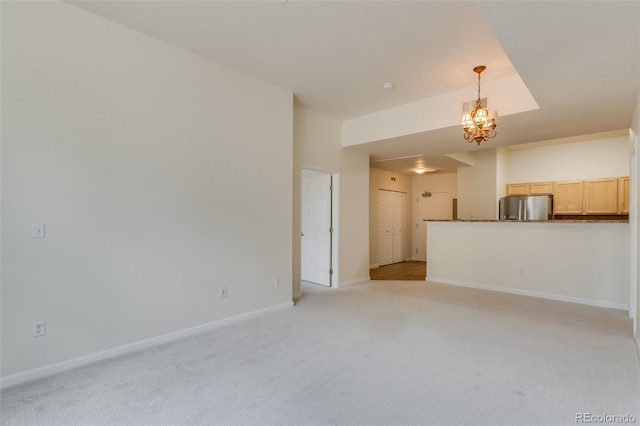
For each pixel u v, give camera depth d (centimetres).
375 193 772
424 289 521
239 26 274
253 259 374
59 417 189
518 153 717
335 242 534
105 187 266
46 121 238
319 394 211
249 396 209
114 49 271
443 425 180
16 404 201
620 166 604
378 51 312
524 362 256
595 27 201
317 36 288
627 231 407
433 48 305
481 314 383
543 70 259
